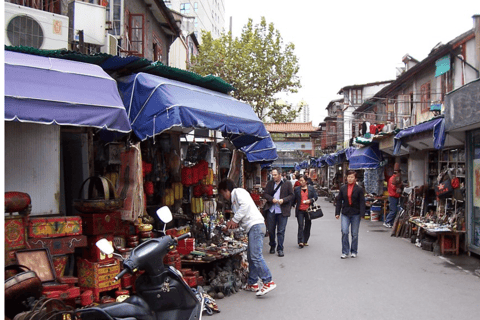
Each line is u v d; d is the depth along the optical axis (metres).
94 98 4.97
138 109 6.20
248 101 24.92
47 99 4.55
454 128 9.76
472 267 8.95
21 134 5.42
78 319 4.25
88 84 5.04
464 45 16.48
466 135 10.18
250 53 25.05
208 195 8.78
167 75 6.97
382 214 18.39
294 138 47.78
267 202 10.62
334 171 37.69
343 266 9.10
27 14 7.81
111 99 5.13
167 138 7.96
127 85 6.39
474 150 9.94
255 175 18.31
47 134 5.63
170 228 7.74
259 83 24.80
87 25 9.53
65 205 6.41
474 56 16.00
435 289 7.23
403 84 23.88
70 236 5.13
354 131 36.38
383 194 19.19
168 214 4.43
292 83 25.31
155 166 7.66
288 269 8.87
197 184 8.67
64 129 6.28
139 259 3.89
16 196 4.66
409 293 6.99
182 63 18.11
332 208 24.72
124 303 3.88
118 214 5.71
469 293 6.97
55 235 5.04
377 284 7.57
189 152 9.73
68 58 5.89
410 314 5.93
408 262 9.48
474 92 8.77
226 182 7.40
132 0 14.52
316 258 10.00
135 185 6.07
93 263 5.33
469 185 10.15
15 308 4.02
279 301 6.62
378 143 19.34
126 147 6.23
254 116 7.74
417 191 13.84
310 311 6.11
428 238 11.35
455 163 12.83
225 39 25.14
